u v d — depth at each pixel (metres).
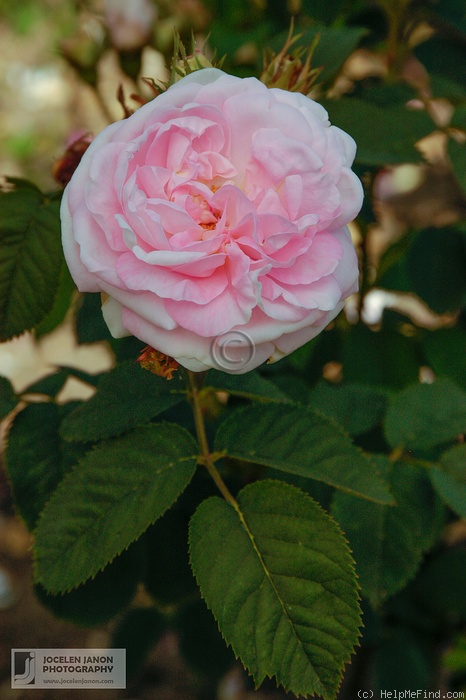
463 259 0.56
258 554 0.37
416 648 0.56
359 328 0.55
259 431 0.40
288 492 0.38
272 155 0.36
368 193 0.49
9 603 0.97
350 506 0.43
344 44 0.47
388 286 0.63
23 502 0.43
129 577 0.46
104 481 0.39
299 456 0.39
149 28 0.52
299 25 0.56
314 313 0.36
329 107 0.46
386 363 0.54
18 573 1.00
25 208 0.43
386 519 0.43
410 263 0.56
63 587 0.38
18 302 0.43
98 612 0.46
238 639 0.37
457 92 0.55
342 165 0.36
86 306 0.47
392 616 0.57
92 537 0.38
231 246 0.35
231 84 0.37
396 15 0.54
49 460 0.43
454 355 0.55
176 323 0.35
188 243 0.36
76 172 0.36
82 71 0.53
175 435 0.39
